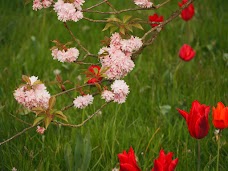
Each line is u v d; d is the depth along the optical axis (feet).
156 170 4.52
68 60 5.26
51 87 7.37
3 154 5.99
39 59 8.18
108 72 5.14
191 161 5.96
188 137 6.31
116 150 6.13
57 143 6.13
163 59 8.25
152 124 6.59
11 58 8.38
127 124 6.68
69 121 6.60
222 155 6.04
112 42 5.14
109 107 6.86
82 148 5.40
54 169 5.82
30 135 6.36
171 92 7.19
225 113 5.06
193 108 4.94
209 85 7.61
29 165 5.81
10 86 7.34
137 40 5.15
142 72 7.80
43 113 5.04
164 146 6.18
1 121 6.48
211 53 8.49
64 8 5.09
